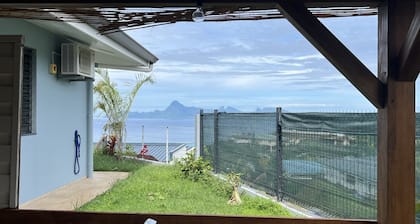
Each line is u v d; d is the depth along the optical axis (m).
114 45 6.57
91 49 6.99
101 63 9.48
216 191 6.52
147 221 2.64
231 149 7.52
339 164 4.55
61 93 6.38
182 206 5.49
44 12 3.14
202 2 2.76
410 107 2.72
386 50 2.75
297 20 2.72
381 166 2.81
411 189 2.71
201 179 7.45
